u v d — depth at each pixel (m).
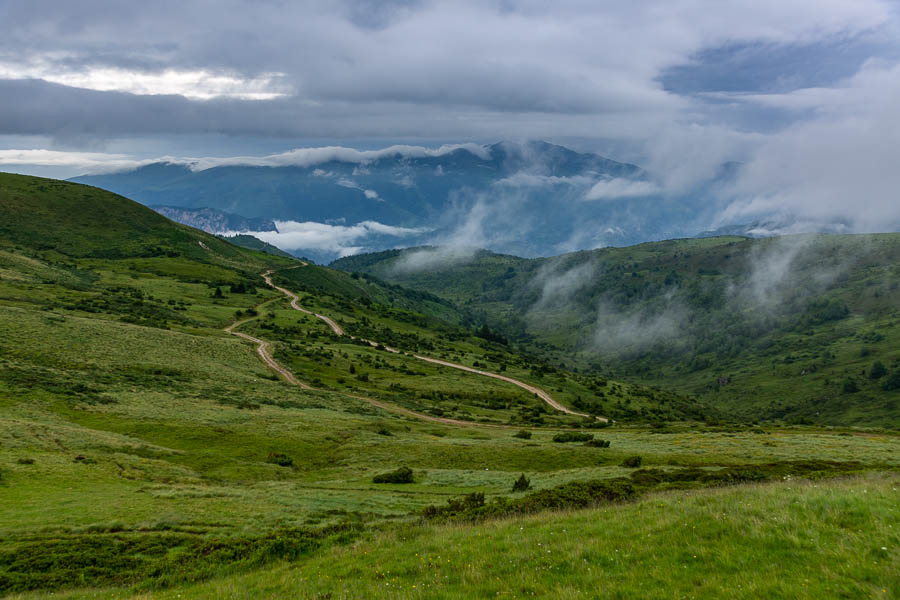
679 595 13.12
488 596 14.33
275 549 23.80
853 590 12.60
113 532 30.16
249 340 162.00
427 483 51.78
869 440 82.00
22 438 50.78
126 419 67.38
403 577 16.70
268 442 66.25
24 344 93.25
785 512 18.05
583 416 153.38
